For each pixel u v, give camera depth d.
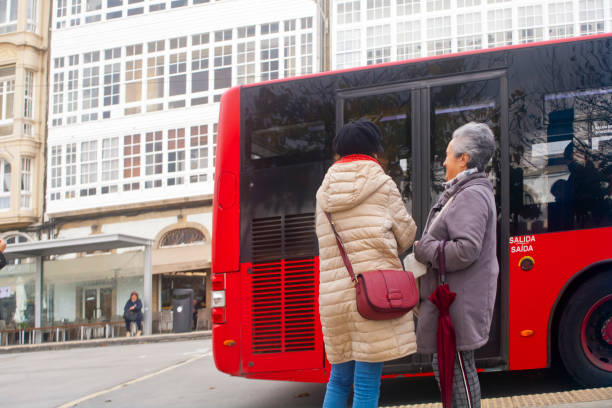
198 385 7.75
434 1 27.56
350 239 3.16
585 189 5.27
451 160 3.32
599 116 5.37
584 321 5.14
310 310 5.51
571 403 3.88
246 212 5.73
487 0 27.05
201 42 29.12
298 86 5.82
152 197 27.97
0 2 30.42
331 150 5.66
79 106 29.64
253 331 5.59
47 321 22.19
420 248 3.19
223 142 5.87
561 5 26.39
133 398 7.03
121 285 22.22
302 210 5.63
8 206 28.89
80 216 28.66
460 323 3.10
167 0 29.80
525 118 5.40
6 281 22.67
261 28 28.72
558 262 5.19
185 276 27.09
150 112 28.86
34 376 10.34
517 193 5.30
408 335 3.13
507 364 5.12
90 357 13.92
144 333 20.69
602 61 5.45
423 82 5.57
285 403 6.11
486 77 5.49
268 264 5.63
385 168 5.50
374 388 3.18
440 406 4.60
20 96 29.30
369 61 27.91
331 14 28.39
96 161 29.00
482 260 3.14
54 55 30.27
